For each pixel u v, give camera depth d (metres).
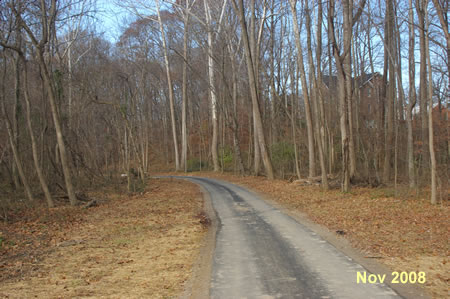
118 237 11.05
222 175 40.69
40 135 22.19
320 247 8.74
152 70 50.59
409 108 19.38
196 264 7.82
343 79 19.08
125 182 30.64
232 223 12.63
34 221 13.62
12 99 22.80
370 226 10.92
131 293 6.21
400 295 5.58
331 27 18.56
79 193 19.95
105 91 30.42
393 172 27.92
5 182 24.11
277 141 41.44
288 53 38.31
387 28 23.59
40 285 6.74
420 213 12.61
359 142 28.09
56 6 17.73
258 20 36.31
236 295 5.84
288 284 6.23
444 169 18.38
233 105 36.97
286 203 17.08
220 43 36.62
